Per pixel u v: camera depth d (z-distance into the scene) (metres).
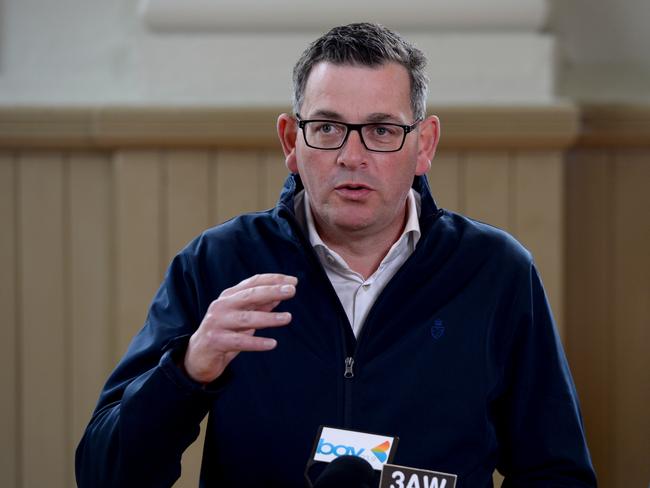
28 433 12.25
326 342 6.29
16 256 12.15
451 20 11.70
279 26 11.81
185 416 5.60
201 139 11.49
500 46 11.69
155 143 11.59
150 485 5.82
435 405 6.23
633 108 11.62
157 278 11.77
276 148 11.61
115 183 11.88
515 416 6.55
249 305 5.33
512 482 6.56
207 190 11.68
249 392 6.21
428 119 6.53
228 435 6.21
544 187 11.57
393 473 5.31
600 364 12.16
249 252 6.57
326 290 6.35
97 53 12.30
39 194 12.09
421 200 6.65
